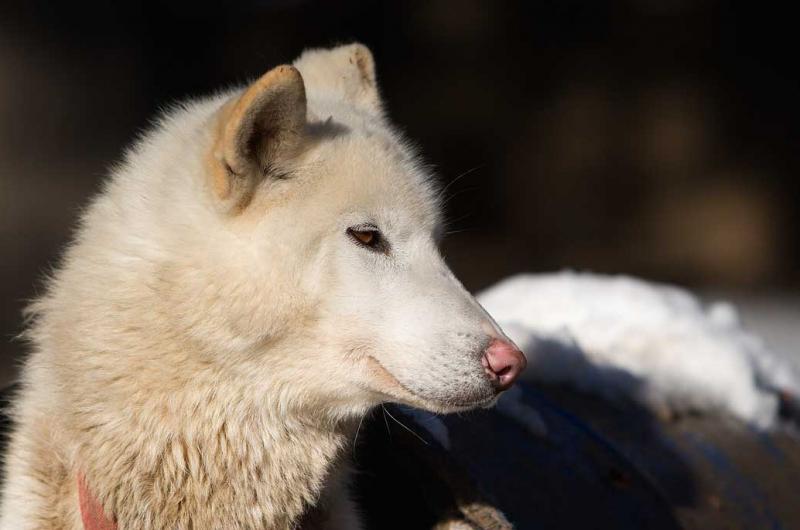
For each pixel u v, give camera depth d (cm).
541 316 980
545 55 3325
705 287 3055
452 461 642
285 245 603
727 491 822
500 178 3241
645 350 930
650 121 3294
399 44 3309
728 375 918
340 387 625
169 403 602
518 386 795
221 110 604
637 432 845
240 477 618
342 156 622
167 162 638
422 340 616
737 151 3269
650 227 3219
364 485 700
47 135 2936
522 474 710
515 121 3284
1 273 2303
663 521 761
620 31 3334
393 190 633
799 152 3244
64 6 3128
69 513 609
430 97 3275
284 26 3312
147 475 603
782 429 932
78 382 604
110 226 627
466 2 3309
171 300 597
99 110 3072
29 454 621
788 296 2928
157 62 3247
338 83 748
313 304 612
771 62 3297
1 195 2636
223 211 598
